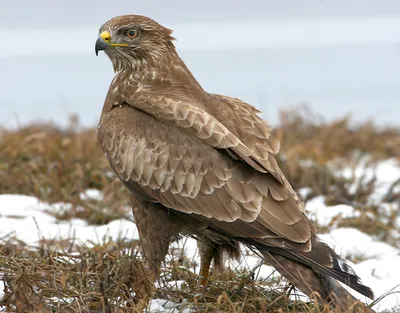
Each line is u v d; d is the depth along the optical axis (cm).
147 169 1091
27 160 1692
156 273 1120
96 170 1653
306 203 1556
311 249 999
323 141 2027
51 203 1545
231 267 1224
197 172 1063
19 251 1226
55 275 1077
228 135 1062
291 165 1723
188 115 1089
